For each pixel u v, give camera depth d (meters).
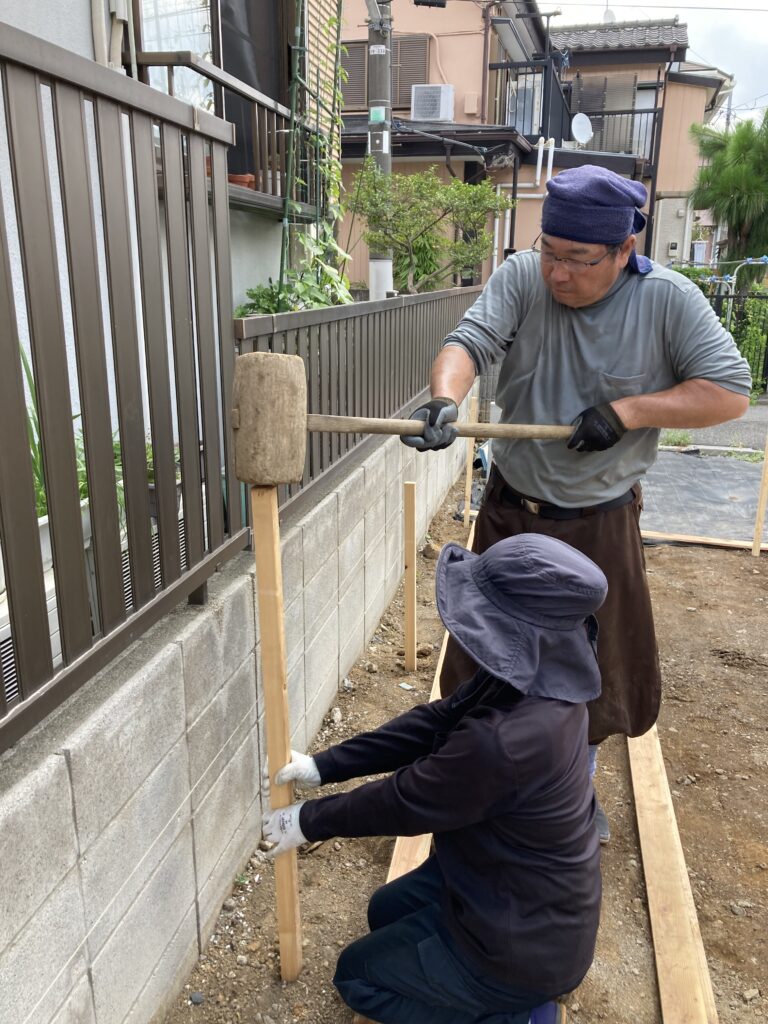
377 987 2.03
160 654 2.03
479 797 1.67
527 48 18.69
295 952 2.25
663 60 19.77
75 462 1.66
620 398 2.44
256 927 2.46
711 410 2.30
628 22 22.86
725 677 4.19
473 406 7.44
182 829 2.17
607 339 2.39
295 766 2.03
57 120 1.57
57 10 3.18
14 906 1.48
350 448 3.93
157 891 2.05
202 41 4.65
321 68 6.55
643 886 2.75
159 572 2.07
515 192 13.14
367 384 4.15
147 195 1.92
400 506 4.89
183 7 4.39
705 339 2.31
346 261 5.88
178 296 2.09
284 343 2.91
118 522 1.84
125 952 1.90
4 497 1.45
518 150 13.49
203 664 2.24
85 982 1.74
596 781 3.32
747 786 3.31
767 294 13.75
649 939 2.53
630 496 2.63
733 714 3.84
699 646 4.53
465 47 15.06
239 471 1.85
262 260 5.34
